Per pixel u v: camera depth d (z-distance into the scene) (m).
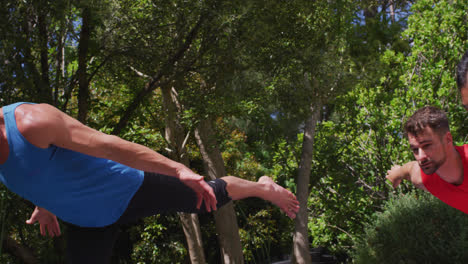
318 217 8.23
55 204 1.46
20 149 1.33
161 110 8.82
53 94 5.11
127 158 1.36
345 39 5.57
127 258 10.87
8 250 5.36
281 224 11.77
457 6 6.67
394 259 4.29
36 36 4.50
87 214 1.51
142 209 1.61
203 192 1.45
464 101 0.96
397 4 8.17
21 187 1.42
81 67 5.19
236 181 1.91
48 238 5.59
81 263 1.64
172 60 5.32
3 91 4.06
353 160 7.53
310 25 5.90
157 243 10.61
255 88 5.22
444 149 1.42
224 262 9.33
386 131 6.61
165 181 1.62
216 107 6.00
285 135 7.05
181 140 8.64
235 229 9.05
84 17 4.73
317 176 7.89
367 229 5.21
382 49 5.32
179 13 4.96
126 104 6.91
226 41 5.08
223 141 9.05
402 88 6.84
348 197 7.32
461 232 3.94
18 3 4.05
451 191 1.60
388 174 1.84
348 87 5.30
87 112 5.86
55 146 1.38
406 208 4.69
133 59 5.48
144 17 5.46
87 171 1.44
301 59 5.27
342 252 7.71
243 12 4.60
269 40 5.23
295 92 5.62
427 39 6.79
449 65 6.59
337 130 7.74
